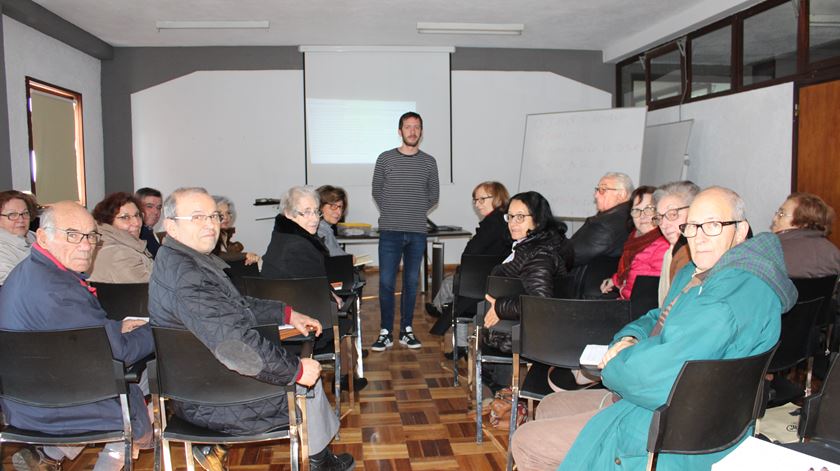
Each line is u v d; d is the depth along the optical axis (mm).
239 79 7309
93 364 1721
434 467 2387
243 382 1739
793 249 2791
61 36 5914
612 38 7094
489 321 2432
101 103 7129
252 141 7387
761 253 1448
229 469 2398
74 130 6516
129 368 1888
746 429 1476
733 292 1390
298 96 7383
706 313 1367
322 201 4062
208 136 7332
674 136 6309
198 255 1815
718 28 5750
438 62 7504
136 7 5523
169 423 1823
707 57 5977
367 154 7508
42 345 1686
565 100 7742
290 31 6582
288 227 2918
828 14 4551
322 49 7305
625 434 1476
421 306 5598
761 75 5277
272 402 1817
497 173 7734
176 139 7285
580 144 6527
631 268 2676
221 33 6594
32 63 5574
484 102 7637
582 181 6441
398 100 7480
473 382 3039
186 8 5598
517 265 2564
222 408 1785
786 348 2172
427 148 7574
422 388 3309
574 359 2053
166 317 1752
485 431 2729
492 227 3836
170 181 7312
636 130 6160
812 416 1352
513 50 7637
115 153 7203
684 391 1324
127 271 2838
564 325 2029
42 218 1833
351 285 3348
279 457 2506
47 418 1808
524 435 1739
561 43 7344
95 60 6973
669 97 6633
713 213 1524
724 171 5766
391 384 3379
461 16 6039
